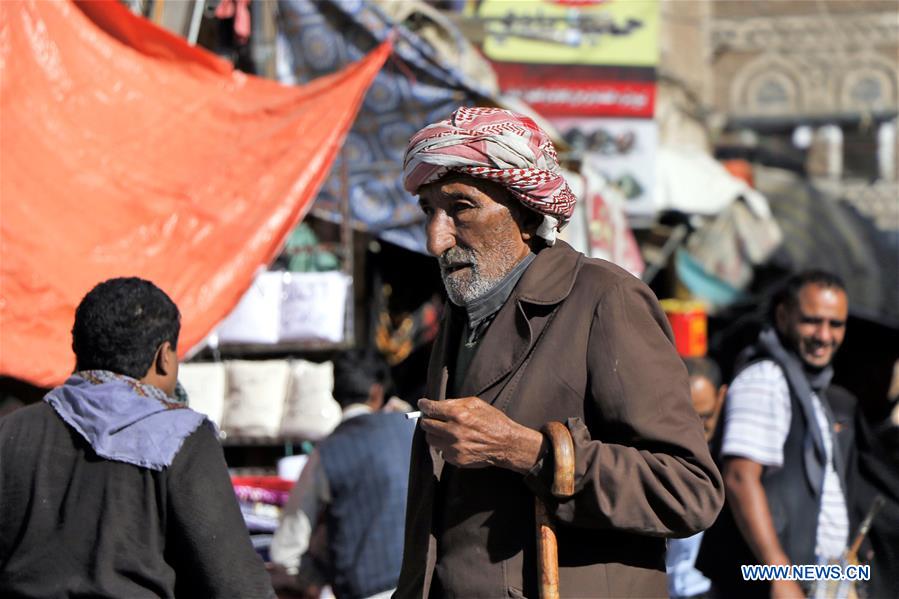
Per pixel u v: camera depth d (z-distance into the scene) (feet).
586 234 52.11
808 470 33.42
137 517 21.11
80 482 21.22
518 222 18.62
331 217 50.72
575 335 17.75
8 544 21.35
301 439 44.52
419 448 19.49
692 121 86.48
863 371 75.51
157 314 22.95
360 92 37.93
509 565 17.52
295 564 34.17
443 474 18.58
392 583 33.78
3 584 21.09
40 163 31.83
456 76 49.26
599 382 17.37
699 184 75.87
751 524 32.60
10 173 31.17
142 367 22.61
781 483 33.50
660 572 18.08
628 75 73.36
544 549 16.94
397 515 34.12
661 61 85.97
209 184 34.53
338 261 51.65
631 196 73.00
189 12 42.60
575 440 16.62
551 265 18.51
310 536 34.19
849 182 86.79
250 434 44.47
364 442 34.40
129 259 32.45
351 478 33.99
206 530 21.15
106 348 22.44
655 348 17.60
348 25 49.55
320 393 44.96
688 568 36.58
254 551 21.76
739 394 34.24
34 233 30.89
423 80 49.55
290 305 46.80
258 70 49.11
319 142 36.68
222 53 48.67
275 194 35.40
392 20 49.16
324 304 46.60
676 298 75.97
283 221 35.09
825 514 33.55
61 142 32.60
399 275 63.77
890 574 34.17
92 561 20.75
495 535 17.66
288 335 46.65
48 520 21.11
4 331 29.68
